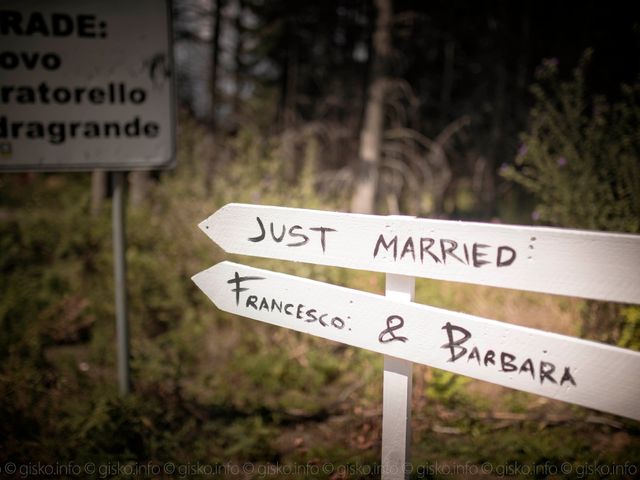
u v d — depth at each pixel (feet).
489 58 48.60
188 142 22.91
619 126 12.42
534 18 43.50
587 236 5.46
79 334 17.37
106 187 33.68
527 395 12.23
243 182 19.01
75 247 24.57
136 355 14.20
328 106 55.77
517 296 15.25
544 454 10.01
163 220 21.17
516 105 45.29
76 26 11.35
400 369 7.00
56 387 12.78
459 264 6.19
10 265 22.65
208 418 12.00
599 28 32.89
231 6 55.11
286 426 11.82
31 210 27.78
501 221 30.19
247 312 7.92
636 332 11.22
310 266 14.88
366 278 15.02
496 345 6.07
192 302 17.60
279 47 61.00
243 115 55.62
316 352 14.46
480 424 11.29
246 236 7.79
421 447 10.59
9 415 11.00
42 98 11.35
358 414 12.06
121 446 10.40
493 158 43.78
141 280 18.56
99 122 11.71
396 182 38.47
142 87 11.84
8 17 11.00
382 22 34.63
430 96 57.98
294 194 17.72
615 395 5.45
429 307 6.49
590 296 5.49
